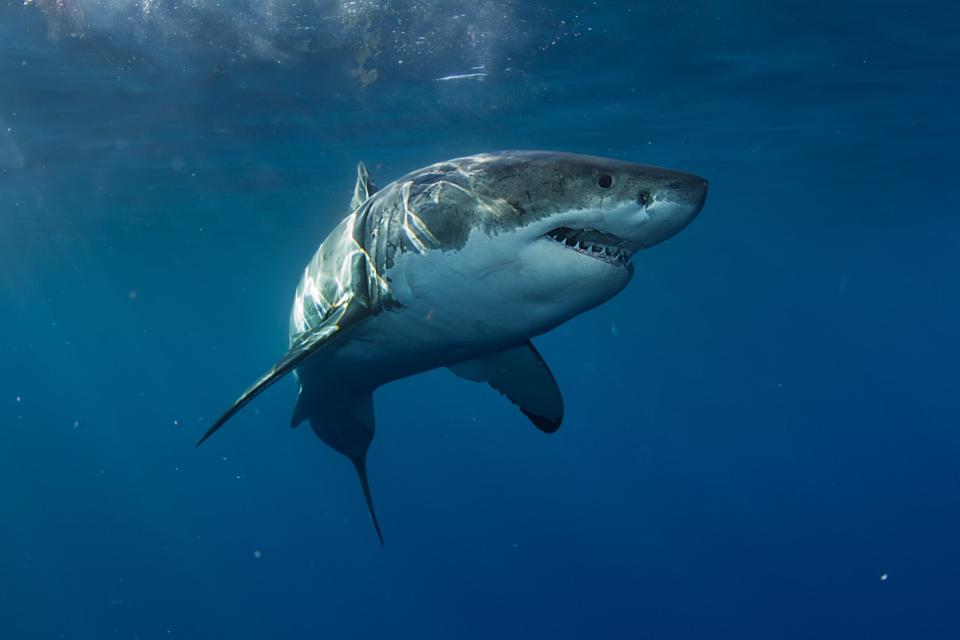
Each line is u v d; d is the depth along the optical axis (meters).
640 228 2.89
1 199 19.03
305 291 4.76
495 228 3.08
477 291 3.29
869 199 26.00
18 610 35.06
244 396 3.36
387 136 15.21
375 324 3.91
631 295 49.91
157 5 8.79
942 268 47.72
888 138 17.81
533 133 15.91
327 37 9.91
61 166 16.20
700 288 53.50
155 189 18.77
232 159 16.30
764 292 59.88
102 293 41.25
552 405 4.86
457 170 3.28
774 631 28.89
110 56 10.37
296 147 15.60
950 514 46.91
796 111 15.32
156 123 13.55
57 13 8.98
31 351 80.19
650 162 19.70
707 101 14.36
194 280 37.81
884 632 27.48
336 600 34.31
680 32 10.66
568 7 9.44
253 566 40.38
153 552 45.78
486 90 12.69
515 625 30.72
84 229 23.80
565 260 3.02
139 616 33.44
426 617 31.83
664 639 28.86
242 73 11.20
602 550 43.16
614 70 12.20
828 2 9.80
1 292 37.91
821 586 33.69
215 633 31.22
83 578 39.53
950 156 19.80
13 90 11.62
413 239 3.35
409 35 10.02
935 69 12.88
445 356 4.07
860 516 47.06
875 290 60.72
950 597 30.64
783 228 32.22
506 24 9.88
